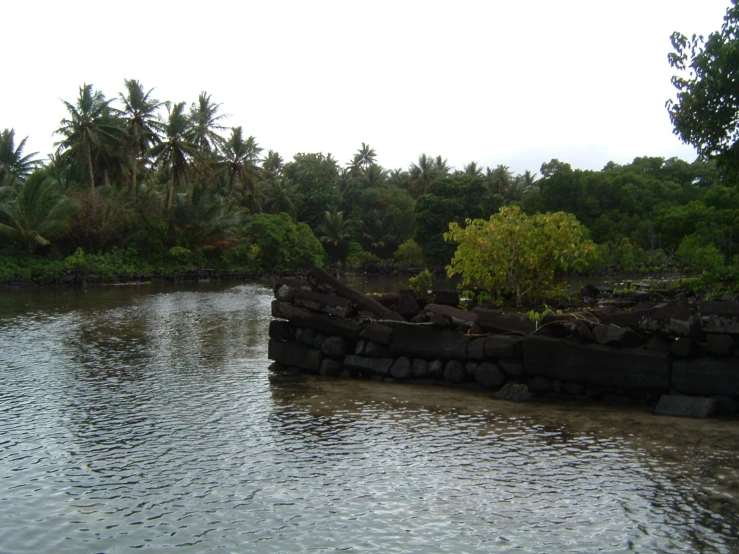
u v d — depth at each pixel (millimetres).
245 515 5297
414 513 5301
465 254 11586
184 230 46969
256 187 63156
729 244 33812
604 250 42062
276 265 51656
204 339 14992
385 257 70812
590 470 6137
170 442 7180
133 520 5230
